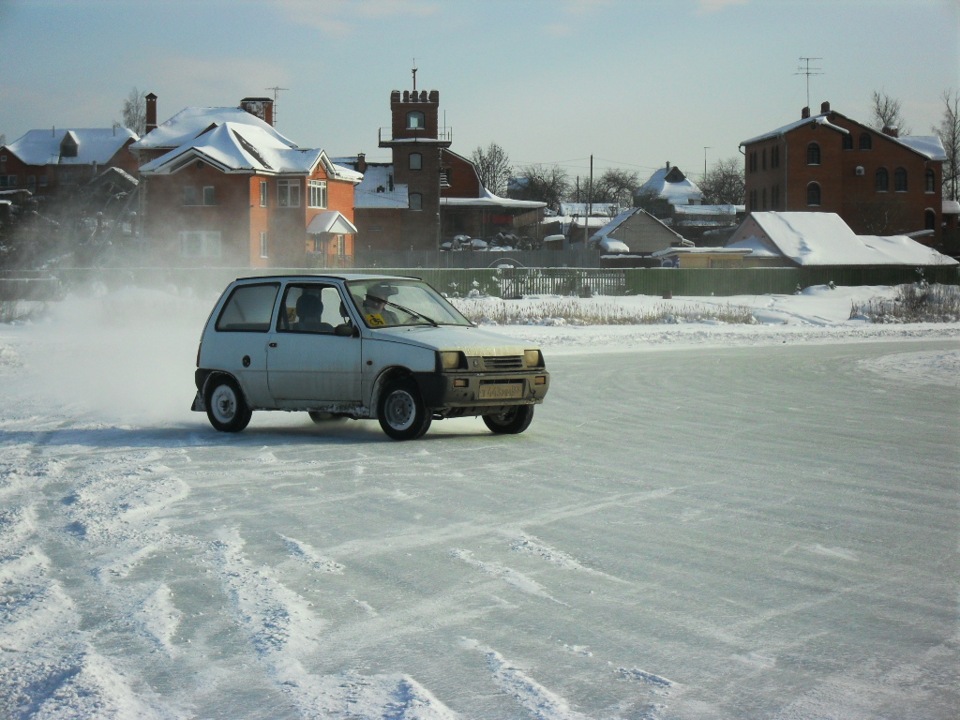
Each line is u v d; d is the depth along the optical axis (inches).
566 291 2384.4
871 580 263.4
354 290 507.8
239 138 2906.0
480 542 296.0
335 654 207.8
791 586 257.0
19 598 242.7
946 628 226.2
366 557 279.3
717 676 197.5
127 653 208.1
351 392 492.7
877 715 180.5
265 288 523.8
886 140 4023.1
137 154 3272.6
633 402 660.1
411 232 3880.4
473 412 490.6
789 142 3939.5
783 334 1504.7
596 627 224.8
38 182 4532.5
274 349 508.1
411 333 486.0
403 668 200.2
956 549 295.1
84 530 306.0
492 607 237.8
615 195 6412.4
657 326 1665.8
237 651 209.2
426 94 3887.8
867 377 844.6
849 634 221.8
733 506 349.7
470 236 4136.3
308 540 296.8
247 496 357.4
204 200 2792.8
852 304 2010.3
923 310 1985.7
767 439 506.0
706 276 2497.5
